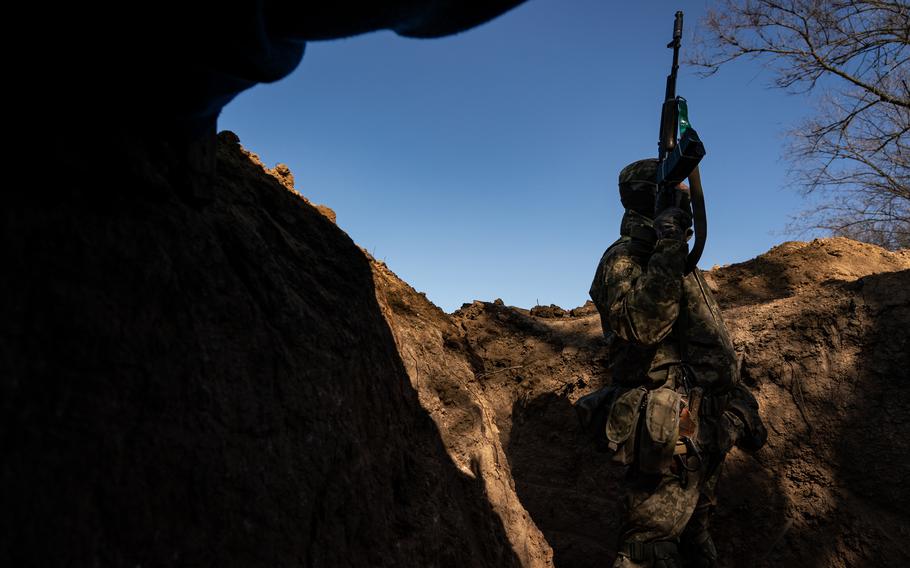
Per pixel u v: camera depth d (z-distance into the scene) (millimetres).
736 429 3234
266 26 1184
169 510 1278
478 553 2791
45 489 1053
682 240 3004
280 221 2410
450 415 3264
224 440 1457
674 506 2975
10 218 1072
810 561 3441
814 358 3775
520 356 4938
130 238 1297
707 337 3076
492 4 1190
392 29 1271
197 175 1570
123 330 1238
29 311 1076
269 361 1705
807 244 5000
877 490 3387
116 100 1241
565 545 4148
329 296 2270
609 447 3121
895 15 10539
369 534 2045
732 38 11359
